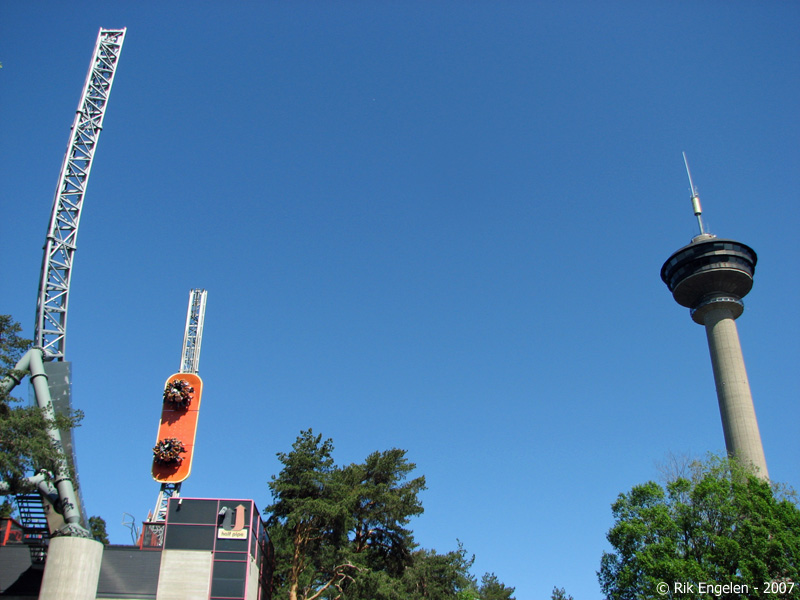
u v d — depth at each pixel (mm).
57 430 46281
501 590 91438
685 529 57312
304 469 57688
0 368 45875
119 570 45438
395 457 63375
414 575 62562
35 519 50562
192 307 71188
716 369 107250
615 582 57906
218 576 45688
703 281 111188
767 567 52906
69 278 57438
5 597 44344
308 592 65938
